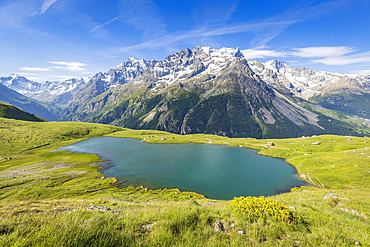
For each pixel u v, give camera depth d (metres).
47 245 4.27
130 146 140.38
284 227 9.04
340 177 61.66
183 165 87.75
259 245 7.04
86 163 88.75
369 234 8.91
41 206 16.16
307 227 9.70
